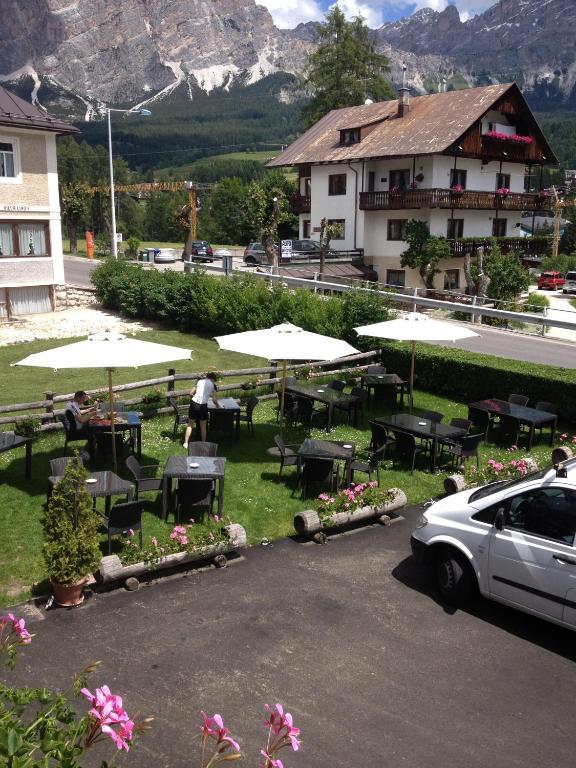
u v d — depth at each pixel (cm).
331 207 4606
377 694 599
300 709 575
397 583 807
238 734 541
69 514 712
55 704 342
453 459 1264
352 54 6184
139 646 659
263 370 1623
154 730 542
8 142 2666
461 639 692
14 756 279
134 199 10419
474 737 549
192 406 1248
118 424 1165
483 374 1644
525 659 661
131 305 2880
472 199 4119
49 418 1318
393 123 4516
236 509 1003
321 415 1543
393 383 1573
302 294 2277
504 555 698
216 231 8562
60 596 721
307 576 817
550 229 8650
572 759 529
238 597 762
